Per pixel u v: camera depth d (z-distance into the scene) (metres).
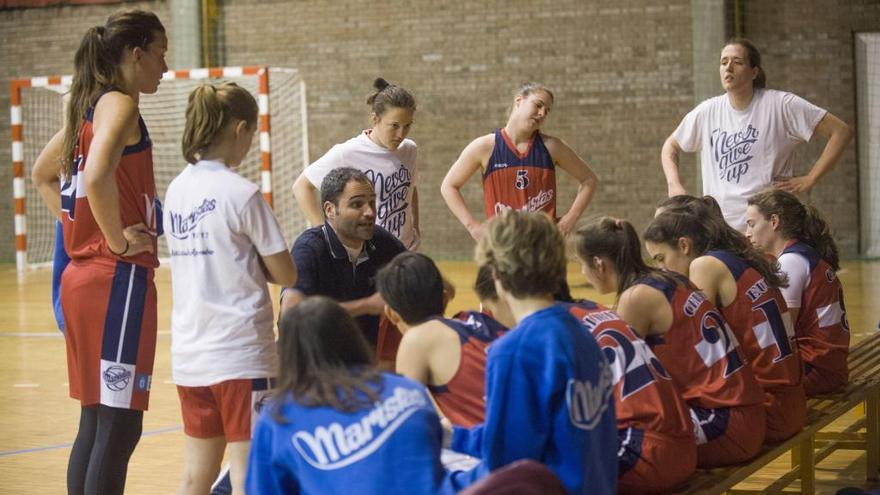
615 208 22.19
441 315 4.75
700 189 21.67
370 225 6.23
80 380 5.52
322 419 3.56
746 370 5.41
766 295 5.89
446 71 22.81
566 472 3.90
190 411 5.26
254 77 22.78
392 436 3.53
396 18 23.02
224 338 5.07
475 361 4.53
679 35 21.53
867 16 20.92
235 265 5.08
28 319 15.74
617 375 4.86
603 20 21.94
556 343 3.89
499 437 3.91
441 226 23.11
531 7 22.30
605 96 22.05
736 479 5.25
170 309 16.70
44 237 24.88
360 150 7.78
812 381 6.89
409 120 7.70
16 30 24.84
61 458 7.93
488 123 22.67
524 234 3.98
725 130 9.11
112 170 5.20
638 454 4.75
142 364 5.54
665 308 5.29
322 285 6.23
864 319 13.84
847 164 21.34
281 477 3.64
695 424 5.27
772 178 9.07
